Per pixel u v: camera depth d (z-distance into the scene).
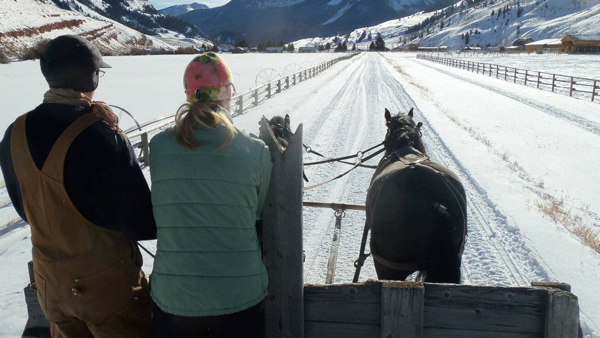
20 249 6.38
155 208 2.27
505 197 8.58
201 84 2.22
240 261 2.22
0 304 4.94
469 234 7.03
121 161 2.21
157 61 60.56
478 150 12.42
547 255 6.09
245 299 2.23
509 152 12.74
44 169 2.16
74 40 2.25
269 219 2.53
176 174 2.20
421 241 3.35
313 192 8.98
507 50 130.25
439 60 72.12
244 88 28.12
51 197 2.19
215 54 2.31
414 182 3.57
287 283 2.54
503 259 6.14
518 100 24.22
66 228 2.24
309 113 18.39
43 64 2.22
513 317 2.37
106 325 2.41
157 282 2.27
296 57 77.81
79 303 2.33
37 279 2.38
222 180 2.19
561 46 109.56
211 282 2.18
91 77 2.31
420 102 22.14
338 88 29.12
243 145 2.25
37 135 2.19
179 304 2.19
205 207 2.18
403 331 2.44
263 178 2.33
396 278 3.54
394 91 27.45
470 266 5.96
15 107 19.78
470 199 8.65
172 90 26.62
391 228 3.49
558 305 2.28
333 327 2.56
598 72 43.38
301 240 2.50
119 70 43.91
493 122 17.58
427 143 13.49
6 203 8.21
